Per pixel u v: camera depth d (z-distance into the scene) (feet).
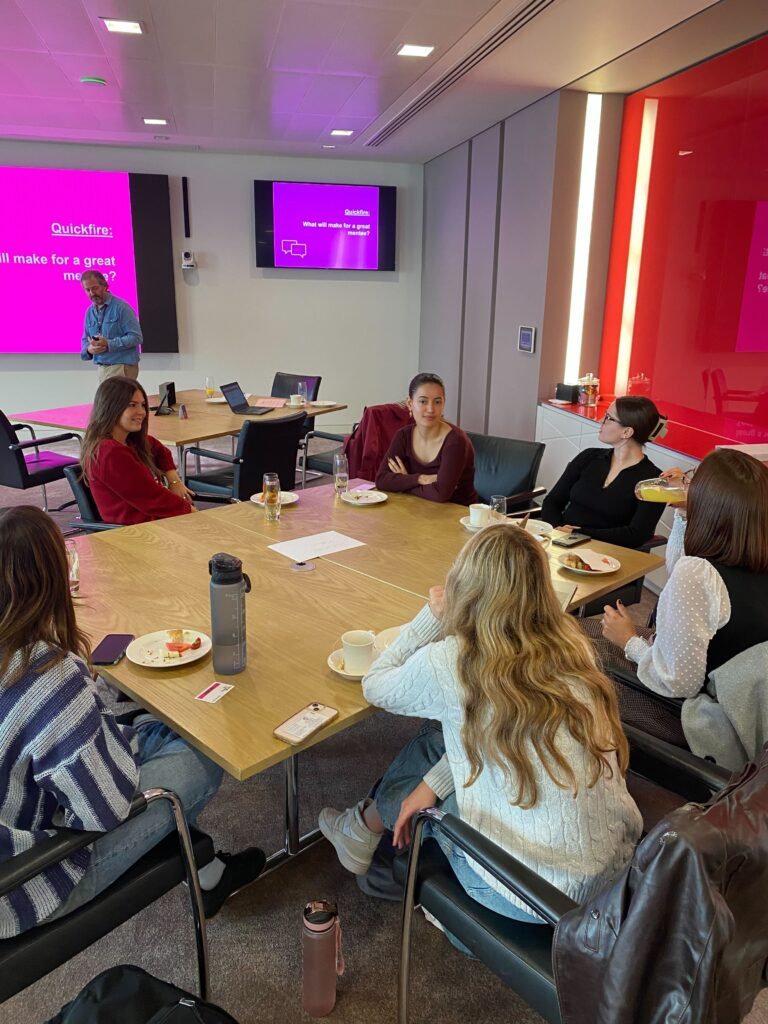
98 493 9.81
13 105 17.24
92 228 22.36
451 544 8.10
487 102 16.48
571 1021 3.14
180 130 19.71
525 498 10.89
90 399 23.82
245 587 5.11
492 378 19.86
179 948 5.55
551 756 3.88
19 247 22.02
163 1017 3.46
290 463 13.67
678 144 13.93
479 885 4.20
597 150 15.90
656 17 11.18
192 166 22.80
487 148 19.27
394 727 8.51
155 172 22.62
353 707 4.76
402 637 5.05
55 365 23.35
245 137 20.53
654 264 14.96
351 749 8.06
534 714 3.82
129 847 4.37
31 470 14.64
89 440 9.84
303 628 5.94
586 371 17.33
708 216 13.19
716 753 5.35
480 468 11.70
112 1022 3.51
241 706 4.79
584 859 3.96
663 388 14.90
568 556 7.47
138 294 23.17
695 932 2.68
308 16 11.51
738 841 2.81
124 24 11.94
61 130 19.92
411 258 25.18
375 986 5.27
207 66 14.16
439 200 23.16
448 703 4.16
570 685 4.01
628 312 16.03
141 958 5.47
